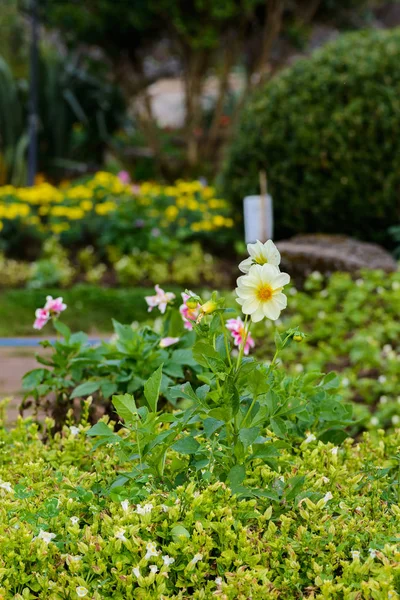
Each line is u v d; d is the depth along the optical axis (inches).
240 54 610.9
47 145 576.7
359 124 341.1
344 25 618.8
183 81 653.9
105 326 304.5
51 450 125.9
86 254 371.9
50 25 568.7
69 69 601.6
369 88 344.5
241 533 91.1
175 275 358.0
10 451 125.4
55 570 90.7
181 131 690.2
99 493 104.6
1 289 343.6
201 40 545.0
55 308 148.3
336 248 330.6
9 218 382.9
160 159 613.0
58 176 581.0
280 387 119.9
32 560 90.7
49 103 571.8
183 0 534.3
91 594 87.0
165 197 406.9
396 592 86.6
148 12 539.2
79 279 358.9
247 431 98.5
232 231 390.6
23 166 535.5
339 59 356.5
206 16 544.4
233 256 388.5
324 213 352.5
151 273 360.5
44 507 97.8
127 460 103.1
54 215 393.4
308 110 350.6
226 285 356.8
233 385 99.7
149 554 87.5
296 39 597.6
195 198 418.3
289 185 354.3
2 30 650.8
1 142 558.6
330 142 343.6
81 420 133.3
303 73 361.7
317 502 100.6
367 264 311.7
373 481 110.3
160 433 107.3
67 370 145.9
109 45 575.5
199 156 620.1
